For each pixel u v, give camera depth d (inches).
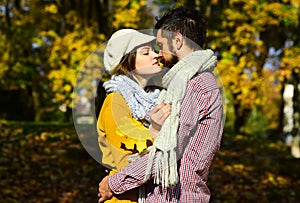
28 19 639.1
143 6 463.2
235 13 445.4
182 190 111.2
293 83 594.9
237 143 637.3
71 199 381.4
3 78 797.9
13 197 369.7
